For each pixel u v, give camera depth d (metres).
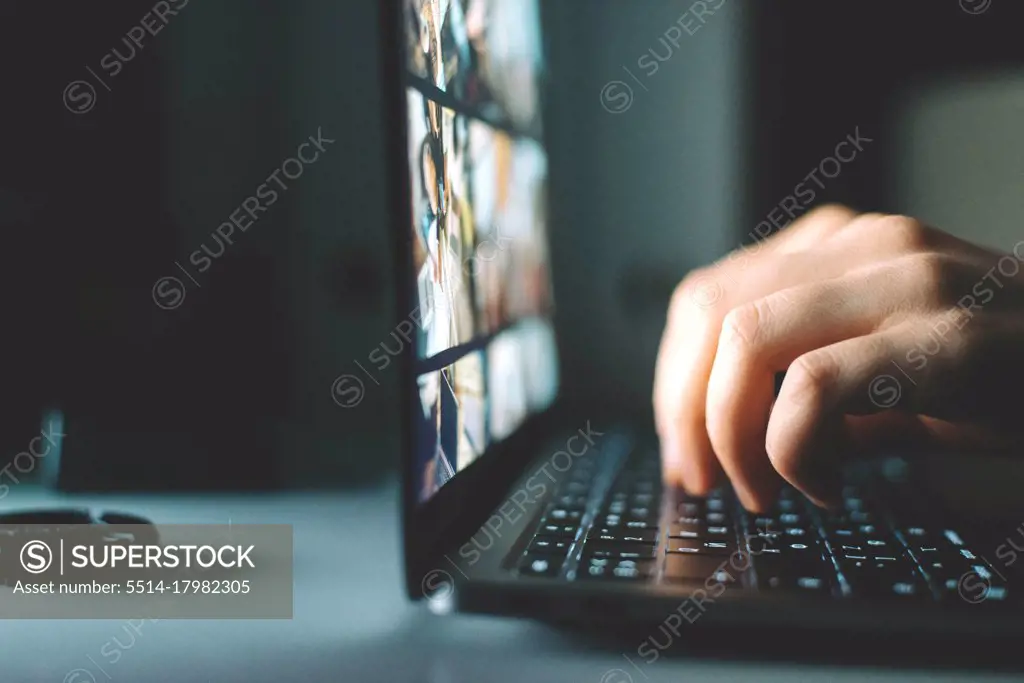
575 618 0.43
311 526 0.63
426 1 0.52
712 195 1.13
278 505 0.68
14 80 0.87
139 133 0.96
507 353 0.75
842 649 0.41
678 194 1.14
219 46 1.06
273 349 1.04
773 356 0.55
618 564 0.46
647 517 0.56
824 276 0.63
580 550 0.49
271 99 1.08
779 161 1.12
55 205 0.88
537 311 0.94
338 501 0.69
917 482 0.67
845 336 0.55
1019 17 1.07
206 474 0.75
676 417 0.61
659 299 1.14
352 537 0.61
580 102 1.14
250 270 1.04
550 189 1.14
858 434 0.60
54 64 0.89
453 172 0.58
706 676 0.39
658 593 0.43
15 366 0.83
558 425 1.00
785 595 0.42
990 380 0.53
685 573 0.45
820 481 0.52
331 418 1.03
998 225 1.09
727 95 1.12
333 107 1.09
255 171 1.06
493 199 0.72
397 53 0.46
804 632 0.42
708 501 0.60
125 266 0.93
